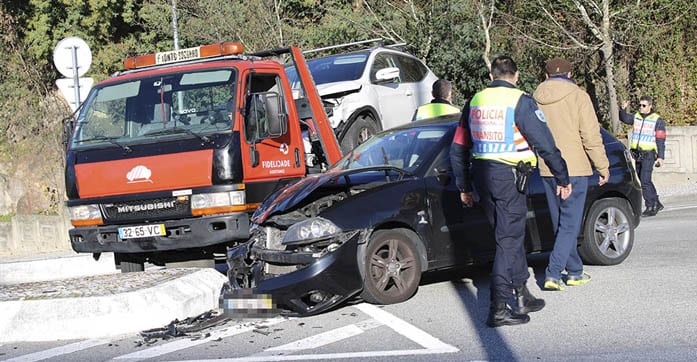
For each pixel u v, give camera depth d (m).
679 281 8.18
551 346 6.19
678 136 20.91
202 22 25.42
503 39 28.00
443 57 25.72
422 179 8.17
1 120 28.98
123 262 10.95
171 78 10.37
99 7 32.50
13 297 8.12
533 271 9.36
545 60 27.94
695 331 6.35
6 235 21.06
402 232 7.96
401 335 6.77
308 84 11.30
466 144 7.11
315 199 8.12
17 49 31.78
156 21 27.33
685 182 20.56
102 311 7.61
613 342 6.19
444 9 25.77
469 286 8.67
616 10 25.69
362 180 8.16
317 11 28.39
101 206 10.16
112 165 10.08
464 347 6.30
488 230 8.38
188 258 10.89
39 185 27.38
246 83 10.12
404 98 14.60
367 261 7.66
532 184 8.62
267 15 25.34
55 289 8.77
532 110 6.80
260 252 7.80
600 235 9.27
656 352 5.86
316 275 7.40
